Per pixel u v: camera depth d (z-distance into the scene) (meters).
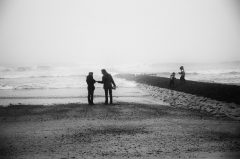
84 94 24.12
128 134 9.33
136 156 7.02
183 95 20.06
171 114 13.30
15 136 9.15
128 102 18.23
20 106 16.33
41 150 7.57
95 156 7.04
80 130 9.96
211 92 16.69
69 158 6.89
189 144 8.07
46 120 11.93
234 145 7.94
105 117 12.52
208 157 6.91
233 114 12.52
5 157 6.98
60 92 26.03
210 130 9.80
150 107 15.71
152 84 31.50
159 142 8.30
